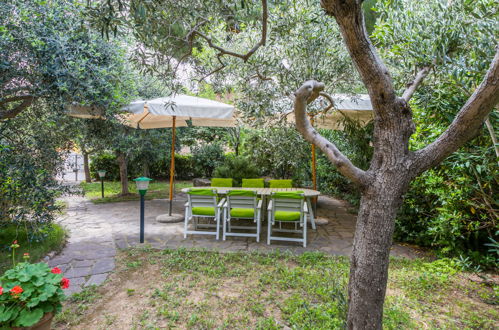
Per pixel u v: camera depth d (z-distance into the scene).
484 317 2.55
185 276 3.29
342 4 1.32
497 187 3.38
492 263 3.64
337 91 3.73
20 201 3.52
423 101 3.01
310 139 1.70
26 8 2.92
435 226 3.99
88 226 5.52
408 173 1.51
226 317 2.51
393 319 2.42
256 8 2.34
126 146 7.72
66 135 4.24
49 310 1.94
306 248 4.36
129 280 3.21
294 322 2.37
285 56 2.97
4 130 3.70
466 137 1.41
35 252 3.79
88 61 3.42
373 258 1.54
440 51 2.35
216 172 8.27
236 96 3.35
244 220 6.19
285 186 6.16
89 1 1.82
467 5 2.32
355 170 1.58
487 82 1.26
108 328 2.36
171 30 2.16
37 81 3.12
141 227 4.50
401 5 2.79
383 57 3.08
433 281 3.22
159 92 7.77
